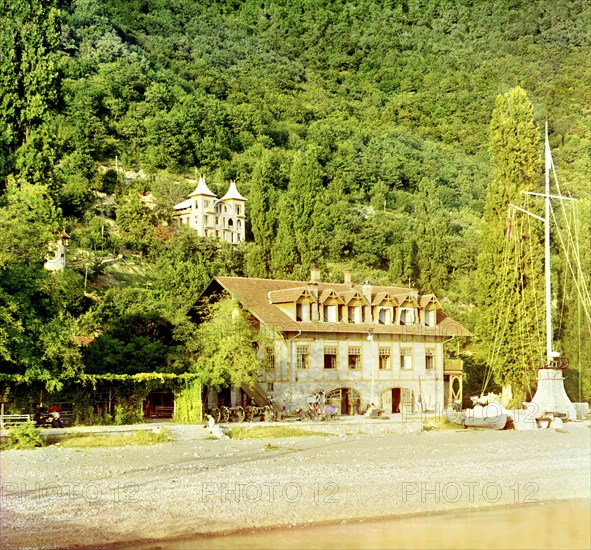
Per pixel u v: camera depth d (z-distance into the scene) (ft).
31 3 234.38
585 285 258.37
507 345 245.45
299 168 430.20
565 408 211.82
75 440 144.15
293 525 84.64
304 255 395.75
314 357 217.15
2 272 156.76
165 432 154.81
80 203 446.19
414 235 479.82
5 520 82.38
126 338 195.62
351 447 146.51
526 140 256.93
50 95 231.91
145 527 81.30
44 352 156.15
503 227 252.21
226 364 187.93
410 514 91.66
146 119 609.83
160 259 401.08
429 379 242.17
